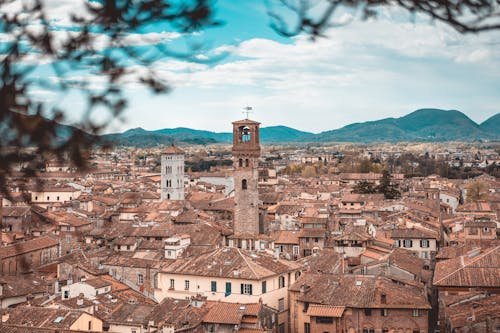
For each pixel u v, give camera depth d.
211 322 106.00
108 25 12.62
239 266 126.44
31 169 12.48
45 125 12.17
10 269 137.12
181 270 129.38
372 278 117.44
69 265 150.88
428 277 138.00
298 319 117.50
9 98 12.09
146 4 12.70
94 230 196.12
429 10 12.64
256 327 107.62
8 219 188.12
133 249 173.75
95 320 105.44
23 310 103.38
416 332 106.69
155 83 12.70
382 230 179.50
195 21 12.79
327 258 141.38
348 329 108.88
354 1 12.68
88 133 12.35
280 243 184.50
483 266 107.12
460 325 83.19
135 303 114.44
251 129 191.75
